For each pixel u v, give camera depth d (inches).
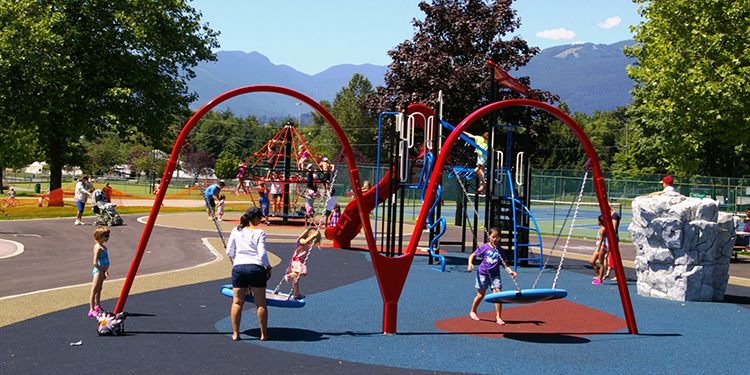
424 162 656.4
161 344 302.2
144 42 1288.1
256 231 317.1
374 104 1266.0
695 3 1028.5
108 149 3737.7
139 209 1355.8
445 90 1143.6
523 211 671.1
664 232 484.4
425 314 404.5
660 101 1104.8
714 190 1172.5
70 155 1990.7
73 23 1279.5
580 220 1541.6
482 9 1197.1
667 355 315.3
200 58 1449.3
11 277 497.0
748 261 793.6
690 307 454.6
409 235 1050.7
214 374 257.0
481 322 383.6
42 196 1400.1
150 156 3543.3
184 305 401.4
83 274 520.1
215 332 331.3
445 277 579.2
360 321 375.2
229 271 557.9
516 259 642.8
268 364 274.5
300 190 1290.6
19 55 1157.7
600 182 374.0
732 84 952.9
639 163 2121.1
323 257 698.2
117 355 280.4
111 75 1288.1
